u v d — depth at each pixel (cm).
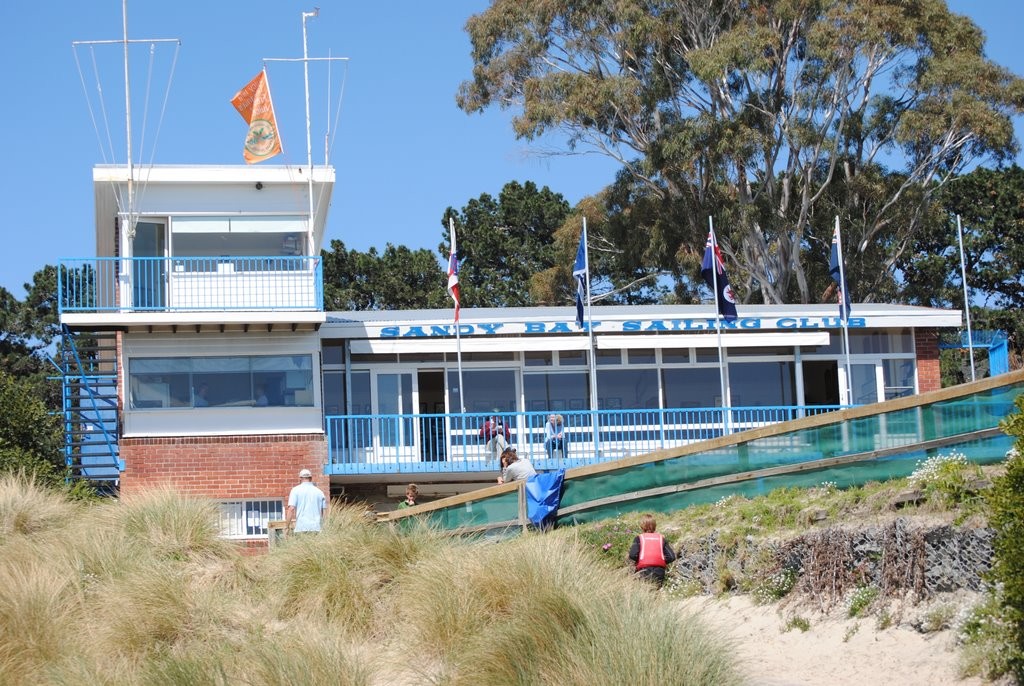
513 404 2730
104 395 2680
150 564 1428
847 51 3741
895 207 4003
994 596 1042
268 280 2638
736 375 2789
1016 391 1301
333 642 1129
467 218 5506
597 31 3919
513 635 1056
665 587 1434
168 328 2536
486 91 4006
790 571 1295
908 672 1059
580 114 3816
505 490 1772
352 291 5272
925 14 3775
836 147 3856
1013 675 979
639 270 4847
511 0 3919
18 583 1297
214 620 1272
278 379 2570
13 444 2478
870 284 4103
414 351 2662
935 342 2825
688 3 3947
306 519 1758
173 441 2519
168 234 2653
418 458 2645
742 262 4200
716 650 991
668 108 3969
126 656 1185
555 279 4228
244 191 2694
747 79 3931
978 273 4675
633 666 950
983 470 1264
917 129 3756
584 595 1107
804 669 1130
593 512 1716
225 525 1720
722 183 4059
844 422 1451
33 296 4953
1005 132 3741
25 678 1131
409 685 1087
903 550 1169
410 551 1398
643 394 2761
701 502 1593
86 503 1936
